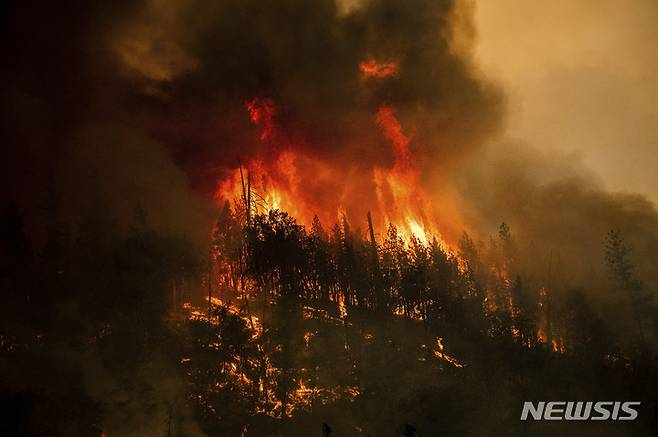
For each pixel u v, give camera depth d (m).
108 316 62.72
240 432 52.16
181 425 50.84
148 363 56.81
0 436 39.72
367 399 58.69
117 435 47.94
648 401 59.62
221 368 60.09
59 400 46.22
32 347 57.72
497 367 66.12
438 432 54.09
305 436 53.00
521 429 55.75
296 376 61.44
